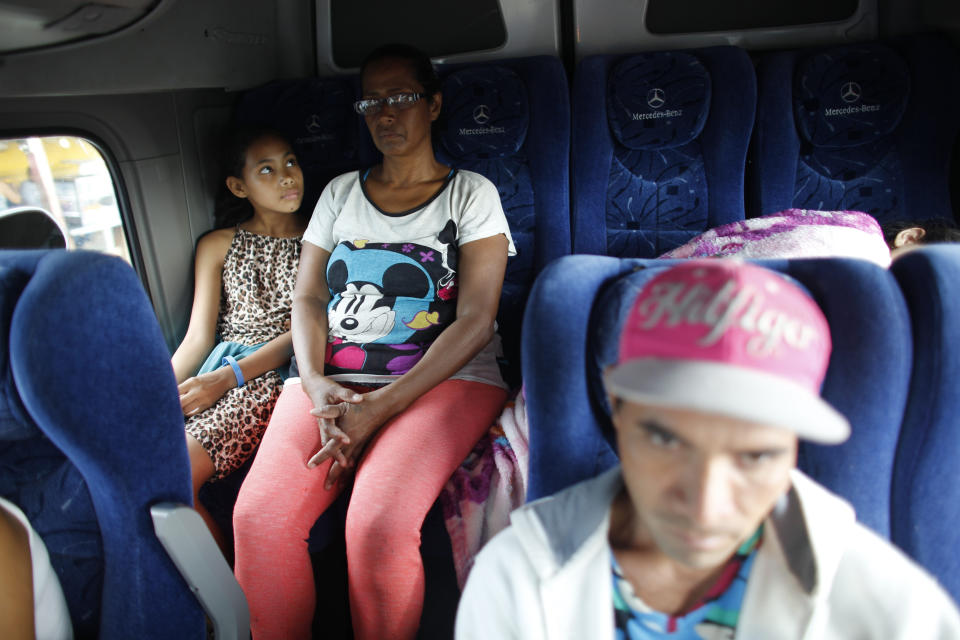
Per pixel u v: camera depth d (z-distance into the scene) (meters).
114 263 0.94
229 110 2.56
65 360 0.89
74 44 1.75
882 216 2.19
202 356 2.13
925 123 2.13
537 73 2.22
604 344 0.86
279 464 1.51
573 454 0.91
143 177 2.12
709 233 1.88
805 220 1.79
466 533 1.46
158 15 1.99
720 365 0.56
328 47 2.83
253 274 2.15
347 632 1.72
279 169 2.10
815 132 2.19
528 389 0.91
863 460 0.86
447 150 2.28
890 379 0.83
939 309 0.83
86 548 1.05
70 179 1.92
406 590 1.37
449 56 2.74
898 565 0.69
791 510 0.70
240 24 2.49
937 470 0.87
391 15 2.76
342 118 2.37
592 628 0.73
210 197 2.45
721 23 2.57
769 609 0.70
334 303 1.82
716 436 0.57
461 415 1.59
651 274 0.88
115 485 0.97
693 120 2.18
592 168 2.26
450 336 1.66
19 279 0.93
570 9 2.66
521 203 2.24
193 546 1.03
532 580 0.75
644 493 0.62
